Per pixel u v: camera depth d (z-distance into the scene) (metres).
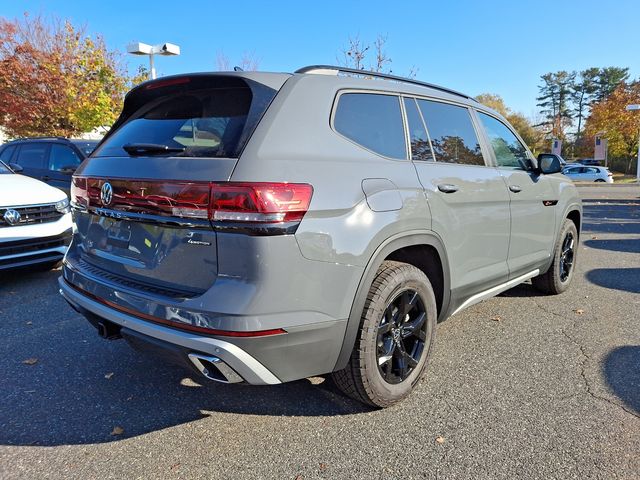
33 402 2.85
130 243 2.48
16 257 4.88
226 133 2.26
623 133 39.06
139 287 2.37
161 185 2.22
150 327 2.22
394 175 2.63
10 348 3.61
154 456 2.35
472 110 3.65
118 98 18.09
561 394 2.91
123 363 3.38
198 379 3.15
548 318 4.23
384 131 2.76
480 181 3.32
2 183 5.16
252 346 2.05
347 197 2.30
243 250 2.02
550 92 75.44
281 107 2.28
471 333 3.89
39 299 4.79
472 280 3.30
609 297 4.86
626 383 3.04
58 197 5.44
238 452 2.38
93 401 2.87
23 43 17.77
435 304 2.93
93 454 2.37
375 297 2.46
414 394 2.92
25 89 16.80
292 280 2.09
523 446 2.40
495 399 2.85
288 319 2.10
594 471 2.21
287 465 2.28
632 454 2.33
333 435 2.52
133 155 2.51
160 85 2.71
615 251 7.37
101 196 2.59
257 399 2.90
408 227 2.61
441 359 3.41
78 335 3.87
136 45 11.23
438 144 3.14
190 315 2.09
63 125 17.38
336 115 2.51
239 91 2.42
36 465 2.28
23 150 8.34
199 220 2.10
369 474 2.21
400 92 2.98
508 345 3.64
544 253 4.38
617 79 69.31
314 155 2.28
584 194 20.98
